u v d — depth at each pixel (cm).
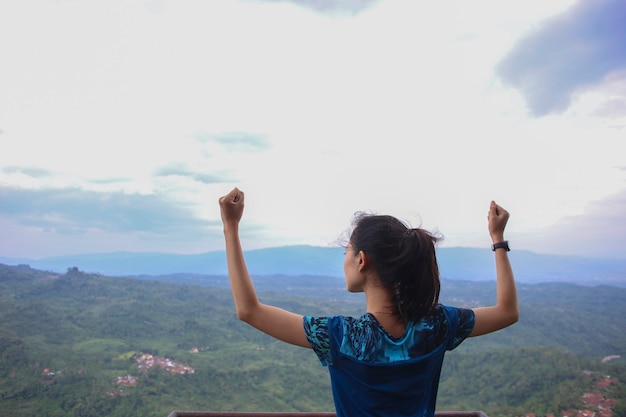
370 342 113
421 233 119
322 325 114
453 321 122
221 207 123
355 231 125
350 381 113
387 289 119
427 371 116
